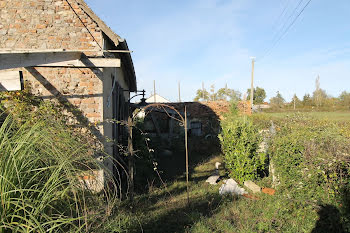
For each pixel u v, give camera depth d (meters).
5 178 1.60
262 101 56.16
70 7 5.24
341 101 39.88
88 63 4.57
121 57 7.06
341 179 4.05
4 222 1.56
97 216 1.97
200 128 19.28
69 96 5.18
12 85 3.34
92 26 5.29
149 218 4.34
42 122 2.22
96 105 5.25
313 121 9.91
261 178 7.20
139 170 7.80
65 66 4.50
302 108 39.06
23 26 5.18
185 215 4.63
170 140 14.45
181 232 3.93
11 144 1.88
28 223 1.59
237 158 6.85
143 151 8.52
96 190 2.18
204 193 6.05
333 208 4.05
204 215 4.68
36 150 1.97
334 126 7.41
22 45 5.16
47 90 5.12
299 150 4.93
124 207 4.54
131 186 5.01
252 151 7.00
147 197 5.66
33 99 4.95
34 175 1.77
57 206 1.87
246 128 7.25
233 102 20.70
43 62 3.62
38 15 5.20
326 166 4.29
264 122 16.81
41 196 1.82
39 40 5.21
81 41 5.27
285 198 4.67
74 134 4.24
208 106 19.62
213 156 11.84
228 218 4.41
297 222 4.27
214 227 4.05
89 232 1.85
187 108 19.16
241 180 6.77
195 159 11.15
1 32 5.13
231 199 5.57
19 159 1.79
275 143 5.89
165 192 6.14
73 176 1.88
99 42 5.29
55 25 5.23
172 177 7.88
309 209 4.33
